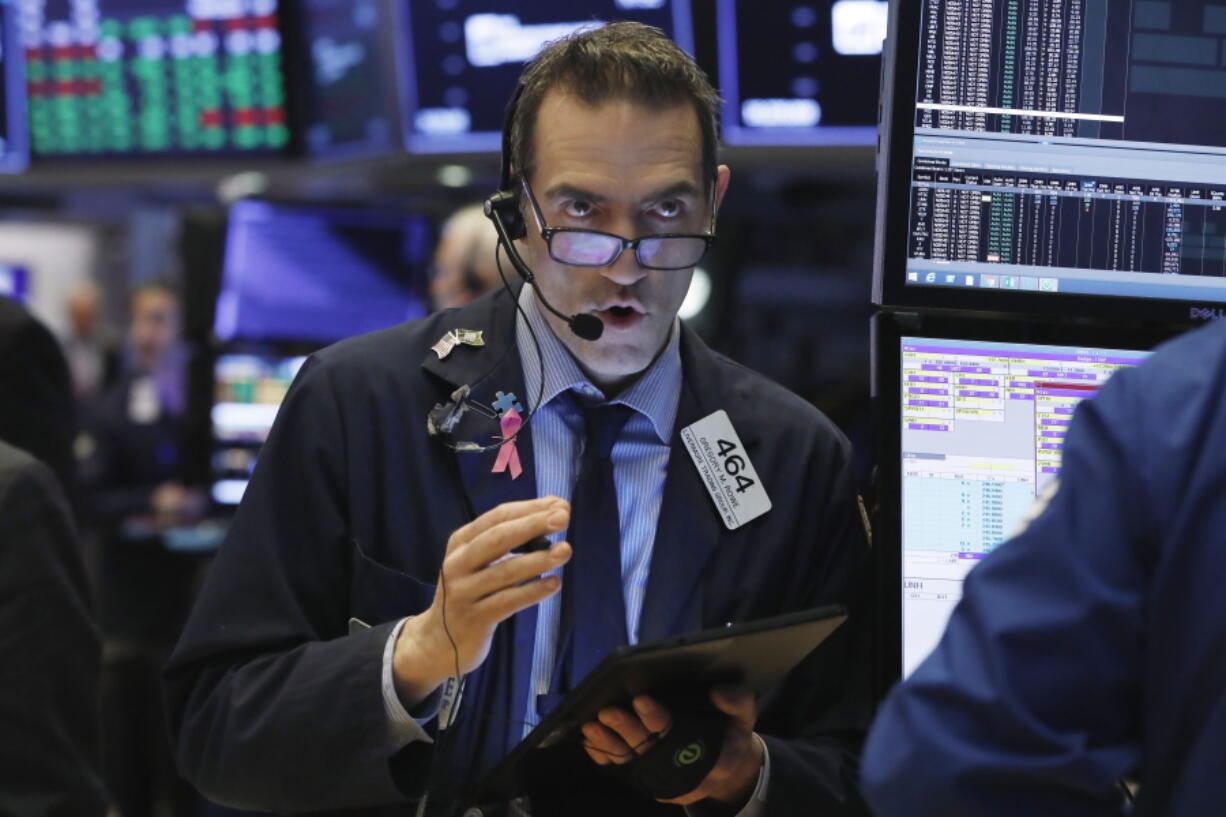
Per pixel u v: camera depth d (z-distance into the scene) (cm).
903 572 171
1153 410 120
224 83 388
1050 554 118
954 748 114
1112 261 175
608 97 164
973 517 173
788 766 166
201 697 171
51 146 398
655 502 178
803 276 488
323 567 174
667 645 138
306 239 379
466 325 185
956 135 171
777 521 178
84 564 184
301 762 160
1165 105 174
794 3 322
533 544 156
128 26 387
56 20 389
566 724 149
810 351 470
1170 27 174
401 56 357
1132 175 174
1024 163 173
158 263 689
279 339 378
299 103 388
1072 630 115
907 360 173
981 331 174
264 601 171
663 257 165
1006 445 174
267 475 175
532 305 181
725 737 155
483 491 174
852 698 179
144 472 513
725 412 182
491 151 360
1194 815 112
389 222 383
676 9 327
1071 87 173
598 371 175
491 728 169
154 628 409
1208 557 115
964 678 116
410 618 160
